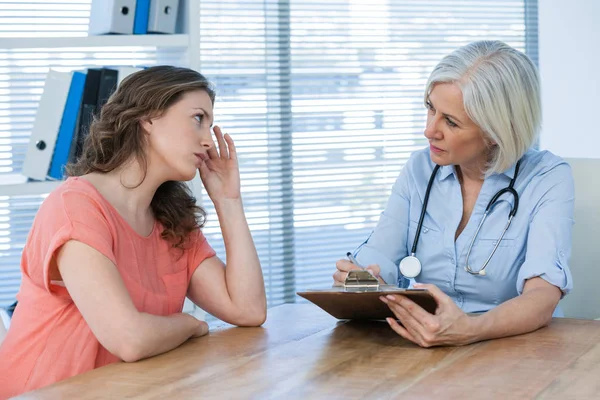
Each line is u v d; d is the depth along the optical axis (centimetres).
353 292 135
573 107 344
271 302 332
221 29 321
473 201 183
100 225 142
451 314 134
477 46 169
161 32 227
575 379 114
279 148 332
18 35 282
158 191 164
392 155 351
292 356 131
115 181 154
